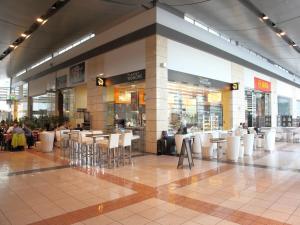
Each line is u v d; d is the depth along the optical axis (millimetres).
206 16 9000
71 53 13648
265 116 16828
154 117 8648
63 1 8312
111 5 8633
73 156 8273
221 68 12039
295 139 13008
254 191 4398
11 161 7473
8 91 26328
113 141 6602
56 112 15672
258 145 10156
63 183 5008
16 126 9969
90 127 11953
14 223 3170
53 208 3668
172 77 9188
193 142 8531
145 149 9062
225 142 7859
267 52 13742
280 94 19031
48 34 11680
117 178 5371
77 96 14602
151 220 3230
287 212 3459
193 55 10250
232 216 3336
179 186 4730
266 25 9625
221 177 5387
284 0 7309
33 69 19156
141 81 9453
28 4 8156
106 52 10922
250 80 14633
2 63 17969
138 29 9188
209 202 3861
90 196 4191
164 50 8898
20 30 10578
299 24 9078
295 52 13570
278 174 5641
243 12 8539
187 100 10820
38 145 10156
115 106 11312
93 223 3152
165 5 8984
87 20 10070
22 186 4820
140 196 4168
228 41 12602
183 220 3225
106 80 10922
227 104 12992
